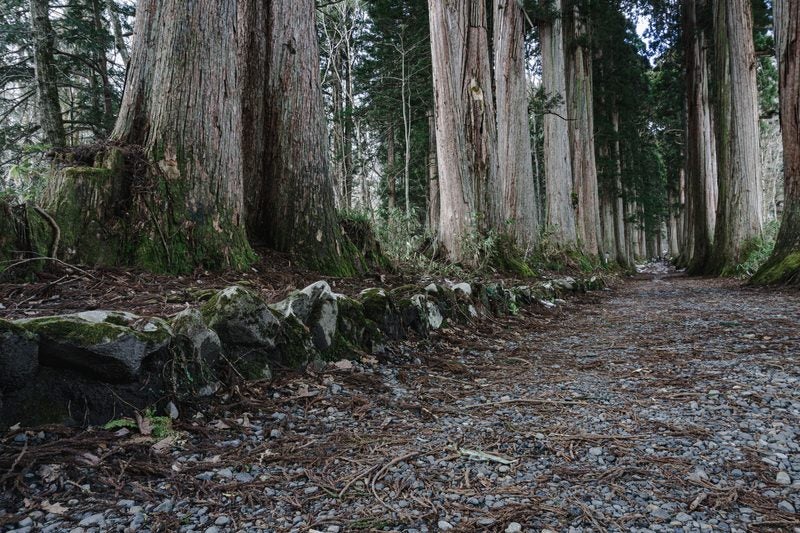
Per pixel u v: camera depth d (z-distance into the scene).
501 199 10.45
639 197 32.97
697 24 20.08
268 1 5.67
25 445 1.76
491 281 7.66
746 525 1.50
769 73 26.59
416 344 4.28
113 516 1.53
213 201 4.35
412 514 1.59
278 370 2.92
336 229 5.66
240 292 2.76
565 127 16.84
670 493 1.73
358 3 19.95
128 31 15.94
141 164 4.16
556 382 3.39
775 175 41.56
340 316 3.57
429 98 20.47
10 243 3.30
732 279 13.70
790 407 2.64
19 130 12.84
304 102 5.50
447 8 9.34
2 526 1.44
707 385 3.14
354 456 2.08
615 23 21.44
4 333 1.75
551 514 1.59
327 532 1.48
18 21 13.66
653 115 32.69
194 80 4.29
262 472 1.90
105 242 3.84
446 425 2.49
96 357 1.99
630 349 4.59
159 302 3.06
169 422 2.15
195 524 1.51
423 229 10.79
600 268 19.58
